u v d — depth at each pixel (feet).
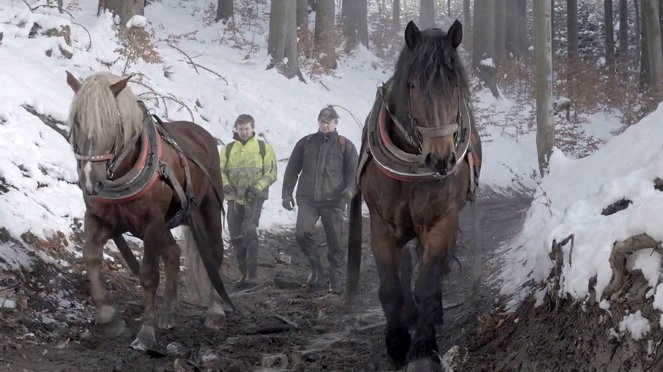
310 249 29.07
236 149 29.96
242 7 82.84
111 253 27.12
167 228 21.88
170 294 21.91
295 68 60.90
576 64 84.33
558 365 14.26
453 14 130.11
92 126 18.20
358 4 85.20
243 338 21.59
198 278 23.65
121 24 48.57
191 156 22.36
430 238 16.87
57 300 22.17
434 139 15.31
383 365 18.38
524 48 95.30
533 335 15.85
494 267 24.06
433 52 15.53
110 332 20.15
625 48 107.96
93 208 19.74
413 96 15.52
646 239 12.39
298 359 19.24
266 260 32.78
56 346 19.26
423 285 16.60
